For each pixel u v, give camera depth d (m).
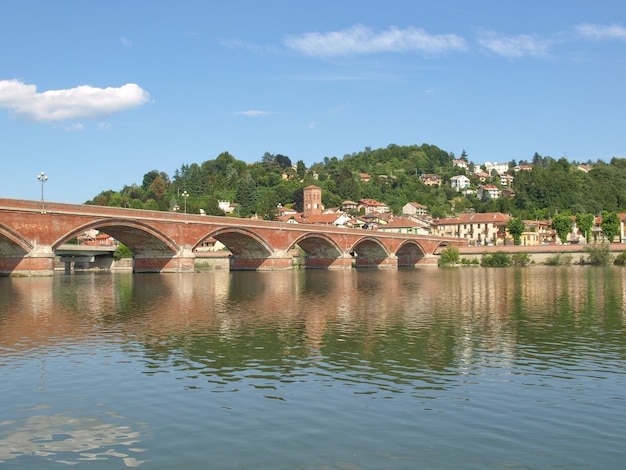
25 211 74.25
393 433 16.88
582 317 40.00
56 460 15.18
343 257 136.38
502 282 78.31
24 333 32.94
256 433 16.92
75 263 153.12
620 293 58.50
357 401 19.91
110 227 88.50
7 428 17.45
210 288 67.56
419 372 23.89
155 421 17.98
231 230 107.31
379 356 26.84
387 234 149.25
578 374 23.59
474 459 15.07
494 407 19.25
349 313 42.25
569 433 16.88
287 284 75.50
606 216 181.50
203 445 16.08
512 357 26.69
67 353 27.42
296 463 14.88
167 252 99.81
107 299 52.56
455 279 87.31
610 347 29.06
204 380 22.61
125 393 20.88
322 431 17.06
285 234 121.19
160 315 40.97
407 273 111.06
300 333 33.06
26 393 20.88
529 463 14.83
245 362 25.61
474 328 34.97
